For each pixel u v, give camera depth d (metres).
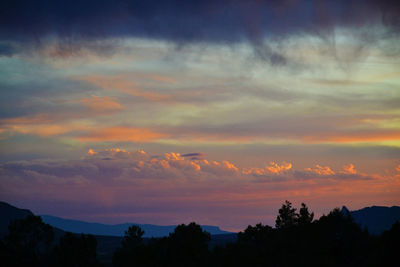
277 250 85.19
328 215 83.12
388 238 68.69
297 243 84.56
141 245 96.88
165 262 92.75
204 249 95.69
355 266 68.69
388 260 64.25
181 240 94.56
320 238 80.31
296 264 75.12
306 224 89.38
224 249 91.31
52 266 96.81
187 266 90.56
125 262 94.25
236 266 82.62
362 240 76.81
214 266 85.94
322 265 71.56
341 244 76.81
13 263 93.69
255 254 84.62
